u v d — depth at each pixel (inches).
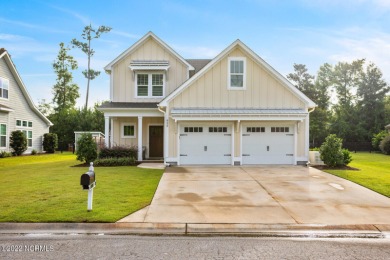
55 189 349.4
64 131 1332.4
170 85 724.7
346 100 1907.0
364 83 1713.8
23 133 922.7
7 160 771.4
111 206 274.4
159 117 740.0
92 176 260.7
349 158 583.8
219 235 217.8
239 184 397.4
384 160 782.5
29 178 431.8
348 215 261.0
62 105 1843.0
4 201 289.7
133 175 464.1
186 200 309.1
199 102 613.9
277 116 587.2
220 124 613.3
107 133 665.0
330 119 1802.4
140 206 277.4
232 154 609.9
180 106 612.1
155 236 213.9
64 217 239.5
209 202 301.7
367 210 276.4
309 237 214.8
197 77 612.1
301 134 618.8
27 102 994.7
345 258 177.6
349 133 1553.9
